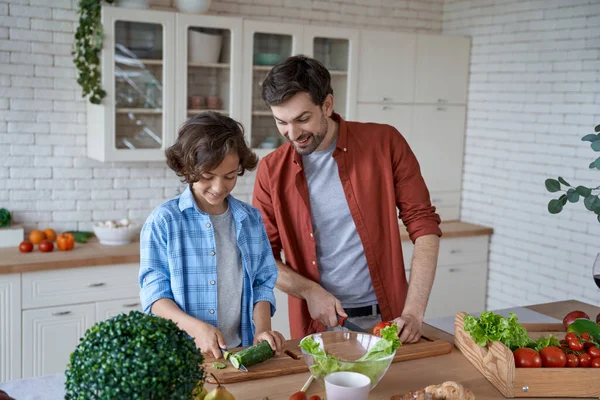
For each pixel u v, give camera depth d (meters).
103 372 1.20
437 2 4.83
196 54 3.75
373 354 1.61
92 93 3.79
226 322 1.99
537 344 1.78
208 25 3.75
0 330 3.26
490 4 4.44
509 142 4.34
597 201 2.33
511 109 4.32
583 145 3.84
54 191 3.86
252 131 3.98
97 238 3.88
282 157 2.33
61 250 3.54
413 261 2.24
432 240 2.24
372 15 4.59
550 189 2.42
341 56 4.18
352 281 2.34
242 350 1.77
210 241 1.95
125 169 4.03
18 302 3.28
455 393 1.46
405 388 1.66
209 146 1.71
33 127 3.77
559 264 4.02
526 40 4.18
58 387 1.62
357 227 2.30
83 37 3.61
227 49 3.84
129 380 1.19
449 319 2.30
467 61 4.61
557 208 2.41
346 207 2.31
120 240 3.74
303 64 2.02
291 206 2.33
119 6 3.58
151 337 1.25
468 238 4.43
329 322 2.15
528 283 4.23
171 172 4.16
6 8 3.62
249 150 1.86
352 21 4.52
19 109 3.72
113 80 3.57
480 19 4.53
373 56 4.27
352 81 4.21
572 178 3.92
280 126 2.08
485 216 4.57
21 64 3.69
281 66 2.02
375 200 2.32
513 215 4.34
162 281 1.89
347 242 2.32
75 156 3.89
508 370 1.63
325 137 2.26
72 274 3.39
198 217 1.95
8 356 3.29
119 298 3.53
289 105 2.01
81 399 1.21
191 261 1.94
